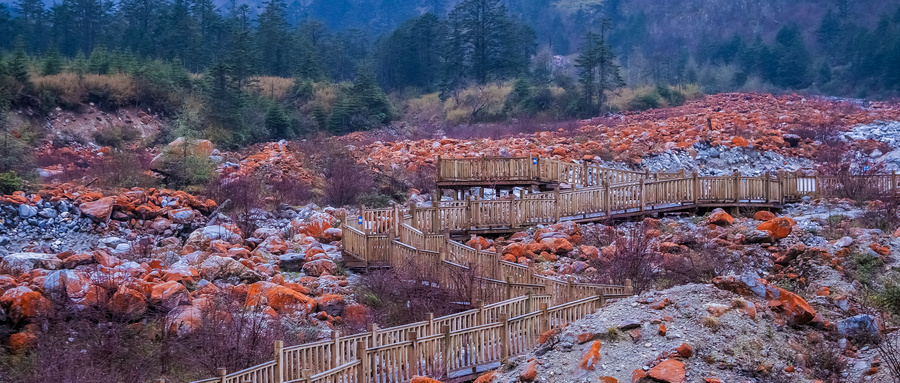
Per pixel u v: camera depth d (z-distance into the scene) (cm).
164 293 1528
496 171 2569
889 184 2483
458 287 1558
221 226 2330
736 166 3716
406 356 1152
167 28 7275
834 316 1320
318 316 1568
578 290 1410
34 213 2348
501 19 8050
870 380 1042
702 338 1090
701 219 2269
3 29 7394
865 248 1605
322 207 2972
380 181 3331
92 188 2794
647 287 1541
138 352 1321
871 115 5034
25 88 4178
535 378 1075
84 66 4953
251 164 3428
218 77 4947
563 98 6562
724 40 11388
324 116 5612
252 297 1599
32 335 1362
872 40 9738
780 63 9688
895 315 1345
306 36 8612
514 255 1906
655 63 9938
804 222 2031
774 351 1098
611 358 1071
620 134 4384
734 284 1244
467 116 6366
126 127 4397
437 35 8406
